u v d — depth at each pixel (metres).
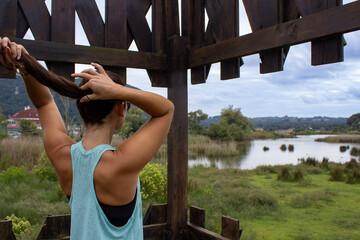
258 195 7.80
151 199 7.33
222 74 2.67
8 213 5.81
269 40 2.16
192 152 24.59
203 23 2.92
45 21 2.45
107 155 0.71
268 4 2.21
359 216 6.62
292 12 2.15
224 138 41.66
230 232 2.46
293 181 11.14
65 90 0.71
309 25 1.90
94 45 2.65
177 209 2.81
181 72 2.86
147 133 0.72
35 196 7.29
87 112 0.77
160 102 0.72
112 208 0.70
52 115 0.89
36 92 0.85
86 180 0.70
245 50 2.33
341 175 11.32
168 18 2.87
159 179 7.54
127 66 2.70
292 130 116.06
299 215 6.72
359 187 9.95
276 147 37.28
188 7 2.91
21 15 2.40
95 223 0.68
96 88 0.66
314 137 81.88
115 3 2.71
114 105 0.79
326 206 7.52
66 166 0.77
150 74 2.91
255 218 6.52
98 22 2.67
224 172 13.38
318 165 15.41
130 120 23.28
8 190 7.64
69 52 2.45
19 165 11.48
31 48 2.32
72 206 0.73
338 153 28.16
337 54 1.82
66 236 2.36
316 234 5.36
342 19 1.73
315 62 1.95
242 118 69.25
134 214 0.74
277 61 2.18
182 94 2.86
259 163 19.36
